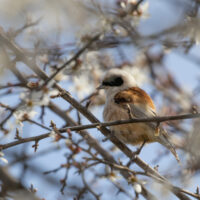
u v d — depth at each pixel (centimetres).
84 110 949
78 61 978
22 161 877
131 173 859
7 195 803
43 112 969
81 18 851
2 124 850
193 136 847
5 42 873
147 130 1055
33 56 912
